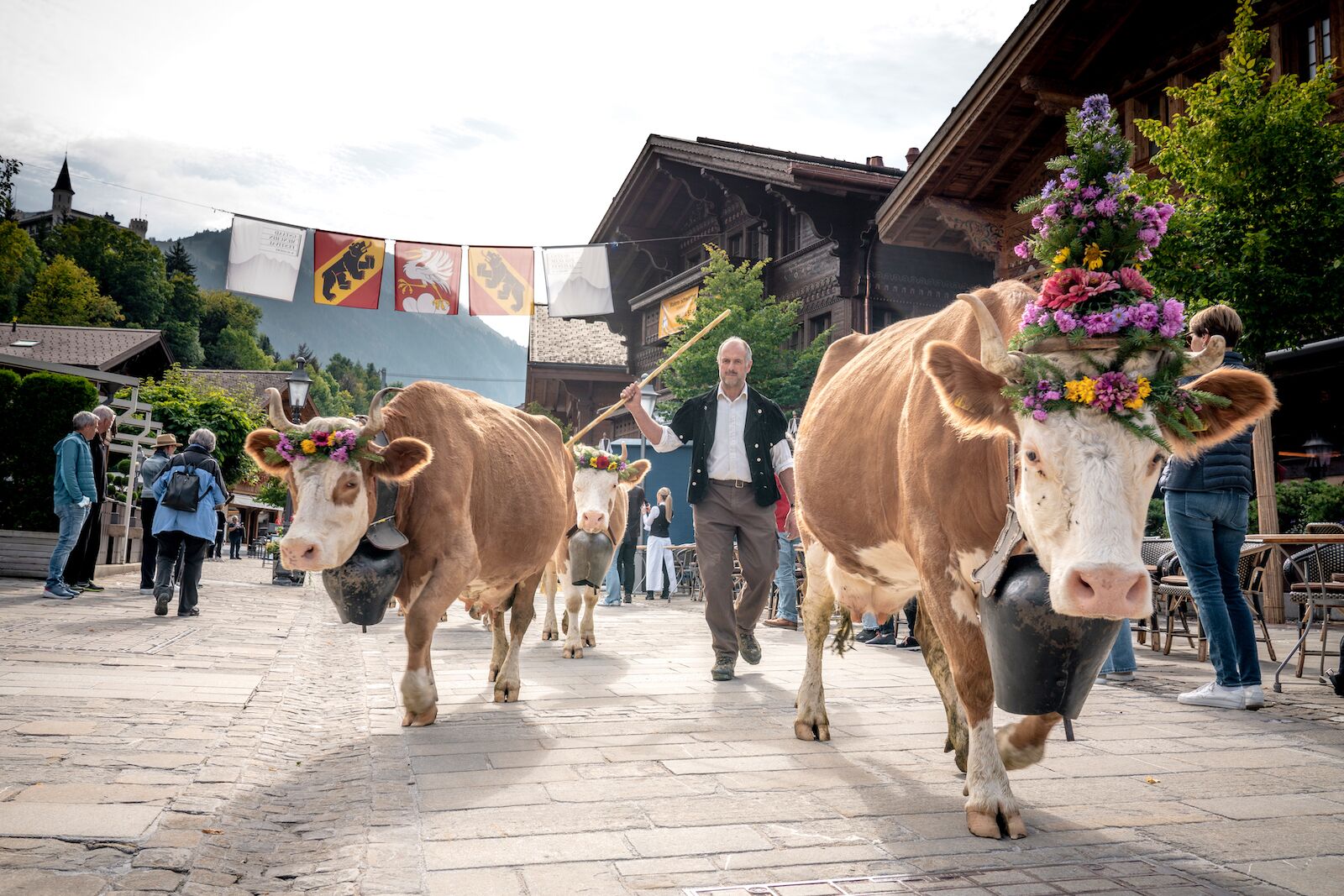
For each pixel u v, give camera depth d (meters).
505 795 3.14
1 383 12.45
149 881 2.31
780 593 9.94
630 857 2.54
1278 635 8.84
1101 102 2.86
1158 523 11.80
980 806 2.78
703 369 20.14
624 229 30.58
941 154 15.59
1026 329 2.69
